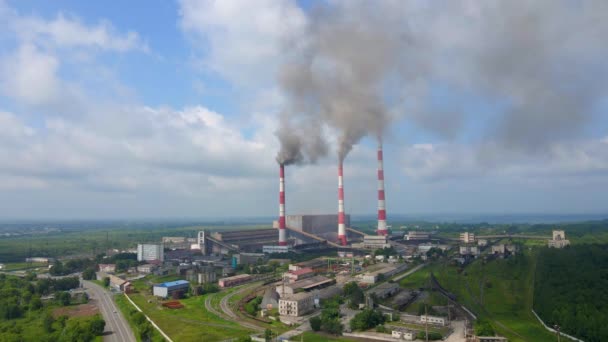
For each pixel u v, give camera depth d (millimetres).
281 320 184250
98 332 168500
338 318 180625
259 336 159125
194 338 157125
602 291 178250
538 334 159875
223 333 164375
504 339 149875
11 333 164125
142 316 180500
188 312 199500
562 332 159125
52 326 180875
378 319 172875
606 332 142250
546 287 199750
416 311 194375
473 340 153000
